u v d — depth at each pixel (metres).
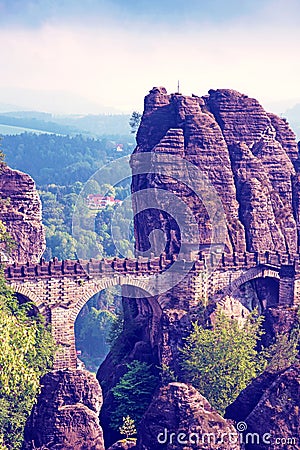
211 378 140.50
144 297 164.50
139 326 170.00
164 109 179.00
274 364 127.50
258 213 174.62
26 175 171.62
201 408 93.19
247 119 183.75
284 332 151.88
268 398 97.75
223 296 161.25
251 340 147.38
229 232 170.75
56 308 151.00
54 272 150.88
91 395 93.75
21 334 120.56
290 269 160.75
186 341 153.75
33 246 171.00
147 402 148.75
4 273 148.88
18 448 113.81
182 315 155.62
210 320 155.62
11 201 170.50
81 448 91.44
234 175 177.62
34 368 136.00
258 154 182.88
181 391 93.75
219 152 174.88
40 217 174.12
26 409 116.50
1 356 115.00
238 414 103.62
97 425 92.38
